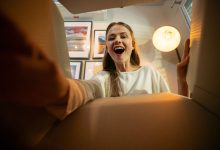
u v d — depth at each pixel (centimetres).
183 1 193
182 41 204
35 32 31
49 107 28
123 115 37
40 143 33
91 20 227
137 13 232
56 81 21
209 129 35
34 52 17
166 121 36
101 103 41
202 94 39
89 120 36
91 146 34
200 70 41
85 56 206
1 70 17
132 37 144
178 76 61
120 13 231
